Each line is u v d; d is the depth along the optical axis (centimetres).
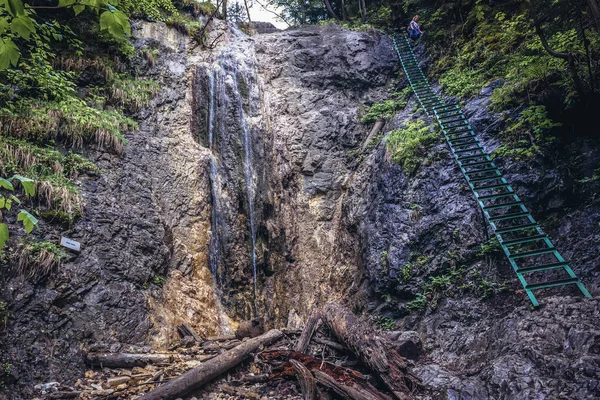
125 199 773
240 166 1073
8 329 505
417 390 477
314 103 1287
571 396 355
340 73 1348
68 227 643
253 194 1078
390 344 579
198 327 748
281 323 994
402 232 848
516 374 413
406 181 915
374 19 1688
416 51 1405
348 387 476
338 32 1455
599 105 636
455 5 1302
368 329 591
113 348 580
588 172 641
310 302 1029
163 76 1074
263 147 1162
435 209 820
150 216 791
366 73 1367
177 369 545
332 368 545
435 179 862
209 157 995
